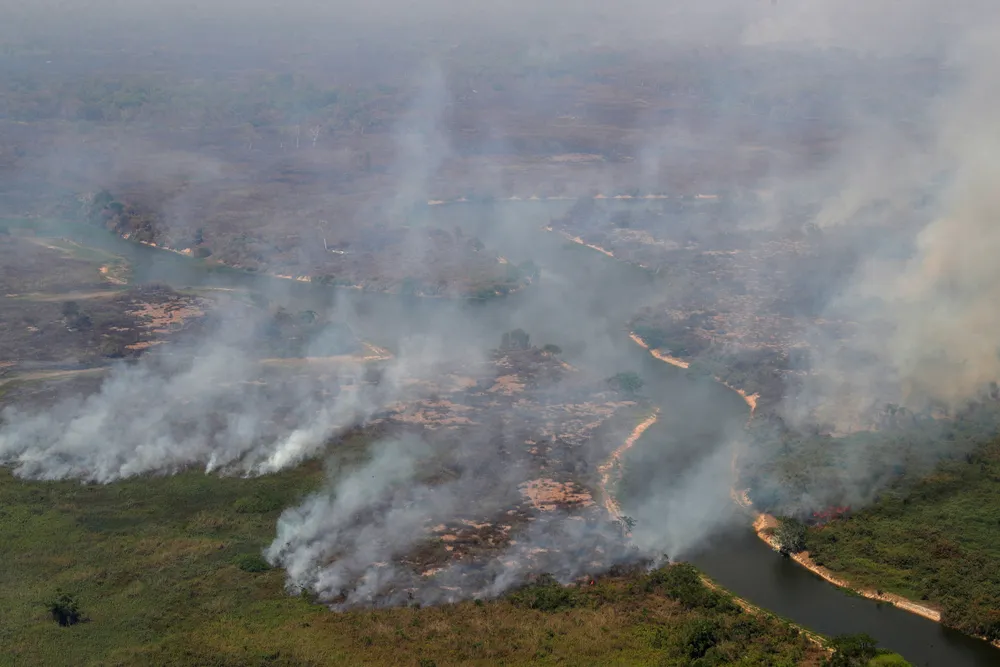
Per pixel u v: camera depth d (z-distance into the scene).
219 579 83.56
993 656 77.19
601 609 81.25
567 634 77.25
